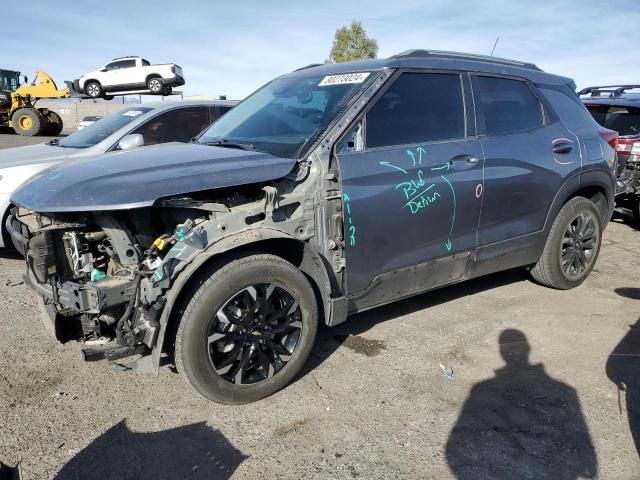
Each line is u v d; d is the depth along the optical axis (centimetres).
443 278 379
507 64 434
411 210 341
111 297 268
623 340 380
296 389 316
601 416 289
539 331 394
